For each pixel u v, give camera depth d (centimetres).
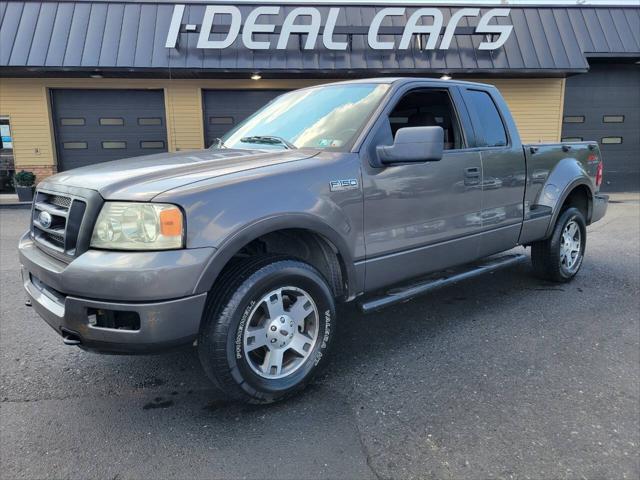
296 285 288
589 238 786
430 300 477
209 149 373
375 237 329
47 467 235
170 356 358
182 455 245
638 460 240
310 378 301
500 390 306
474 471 232
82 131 1486
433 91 396
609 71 1622
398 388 309
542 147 480
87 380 322
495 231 427
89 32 1367
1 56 1314
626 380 318
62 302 258
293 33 1384
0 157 1516
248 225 261
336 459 241
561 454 244
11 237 841
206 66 1353
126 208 244
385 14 1419
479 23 1449
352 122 341
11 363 346
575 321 420
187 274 241
